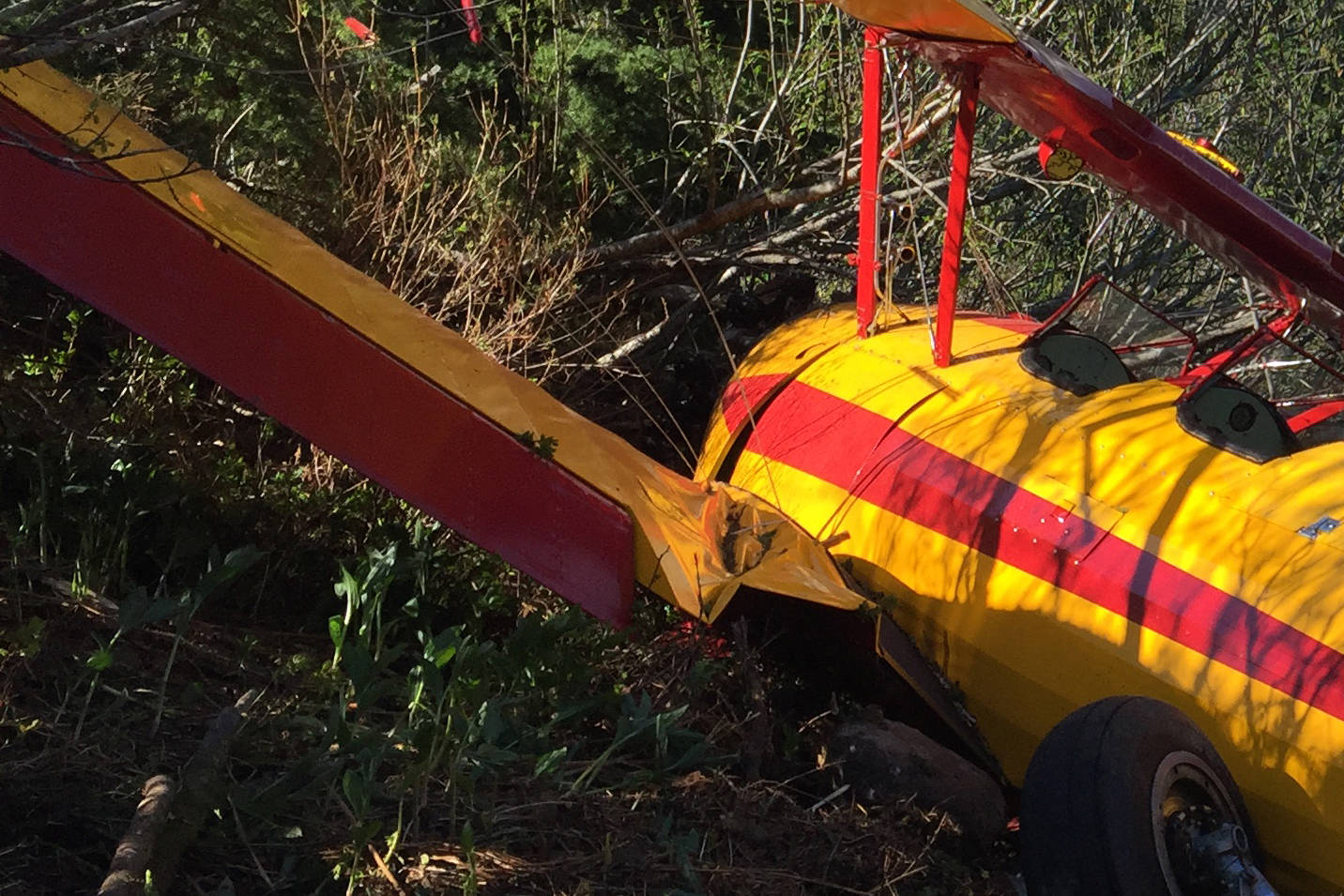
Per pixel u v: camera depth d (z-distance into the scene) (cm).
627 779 301
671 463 572
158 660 305
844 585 372
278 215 504
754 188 677
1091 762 279
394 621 326
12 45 237
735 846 292
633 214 704
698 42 634
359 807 245
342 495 415
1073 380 408
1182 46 895
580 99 669
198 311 312
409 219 541
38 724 260
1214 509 344
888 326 471
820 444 431
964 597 371
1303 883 307
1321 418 429
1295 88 962
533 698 321
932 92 593
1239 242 464
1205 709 320
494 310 541
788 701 390
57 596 313
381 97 552
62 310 448
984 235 814
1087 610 346
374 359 329
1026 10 687
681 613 396
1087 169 485
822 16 655
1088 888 270
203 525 364
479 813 270
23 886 219
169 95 533
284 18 545
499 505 333
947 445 397
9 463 349
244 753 267
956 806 326
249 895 236
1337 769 298
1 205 295
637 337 580
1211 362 418
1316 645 309
